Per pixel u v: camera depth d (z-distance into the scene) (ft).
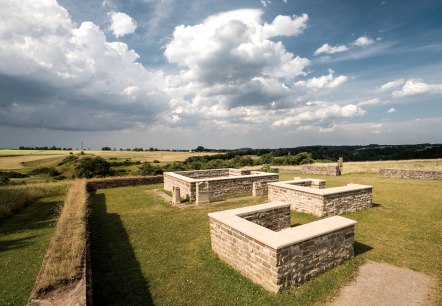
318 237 19.53
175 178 55.67
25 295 18.95
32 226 35.73
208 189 48.37
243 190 53.11
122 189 64.13
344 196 35.60
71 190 47.11
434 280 18.93
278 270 17.37
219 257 23.62
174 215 38.63
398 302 16.60
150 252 25.81
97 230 32.81
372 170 79.36
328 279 19.22
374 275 19.75
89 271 19.01
